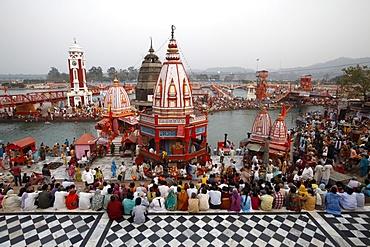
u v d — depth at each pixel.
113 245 9.60
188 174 19.39
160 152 22.39
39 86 175.25
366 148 21.73
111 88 31.75
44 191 11.91
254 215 11.50
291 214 11.51
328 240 9.84
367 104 36.41
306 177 15.68
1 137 40.50
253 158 21.17
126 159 24.84
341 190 12.12
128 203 11.41
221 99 83.12
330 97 76.94
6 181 17.69
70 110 59.94
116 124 31.36
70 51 64.19
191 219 11.25
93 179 17.03
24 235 10.09
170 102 21.48
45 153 26.11
